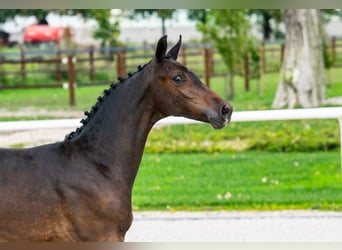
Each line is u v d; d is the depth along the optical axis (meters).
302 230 10.24
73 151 6.62
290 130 17.39
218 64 34.25
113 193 6.55
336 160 15.20
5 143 16.94
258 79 27.00
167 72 6.55
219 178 13.98
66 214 6.42
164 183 13.70
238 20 25.78
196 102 6.49
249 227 10.52
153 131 17.78
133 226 10.73
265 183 13.48
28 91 28.67
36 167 6.49
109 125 6.66
